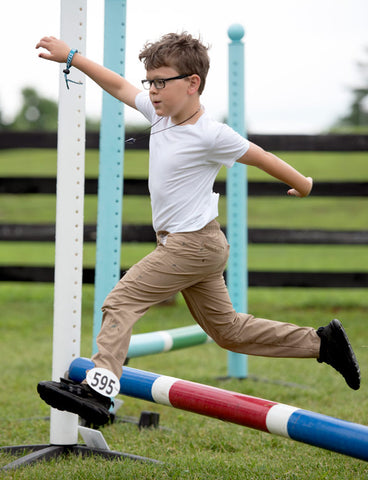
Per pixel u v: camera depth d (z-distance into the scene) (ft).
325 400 24.21
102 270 20.27
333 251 70.69
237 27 26.55
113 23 19.89
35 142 44.39
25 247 76.18
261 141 42.70
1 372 28.96
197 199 13.91
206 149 13.65
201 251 13.84
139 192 44.32
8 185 44.01
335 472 15.93
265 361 32.68
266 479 15.20
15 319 42.37
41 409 23.12
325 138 42.63
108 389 13.32
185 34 14.11
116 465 15.69
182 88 13.69
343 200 82.23
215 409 14.17
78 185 16.84
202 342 24.76
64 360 16.66
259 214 76.69
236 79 26.73
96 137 45.09
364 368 29.91
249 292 55.77
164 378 15.31
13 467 15.69
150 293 13.85
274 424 13.33
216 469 15.80
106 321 13.84
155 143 14.23
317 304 47.96
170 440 19.24
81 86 16.79
